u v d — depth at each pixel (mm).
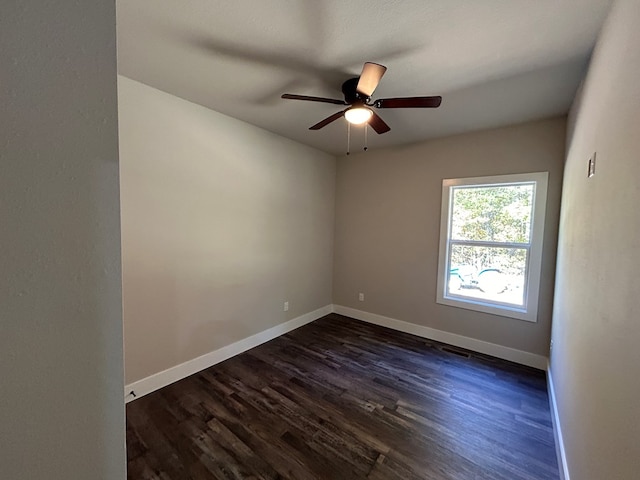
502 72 1962
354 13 1451
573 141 2199
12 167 438
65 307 500
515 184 3023
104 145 530
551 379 2445
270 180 3344
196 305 2689
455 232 3451
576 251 1784
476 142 3191
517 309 3031
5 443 459
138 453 1767
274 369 2779
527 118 2770
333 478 1620
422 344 3402
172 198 2465
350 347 3297
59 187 483
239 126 2955
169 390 2412
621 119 1087
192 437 1897
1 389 448
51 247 479
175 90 2322
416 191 3648
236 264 3033
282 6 1414
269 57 1844
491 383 2586
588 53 1702
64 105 481
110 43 531
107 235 542
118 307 566
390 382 2578
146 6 1421
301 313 3947
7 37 426
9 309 448
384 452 1800
